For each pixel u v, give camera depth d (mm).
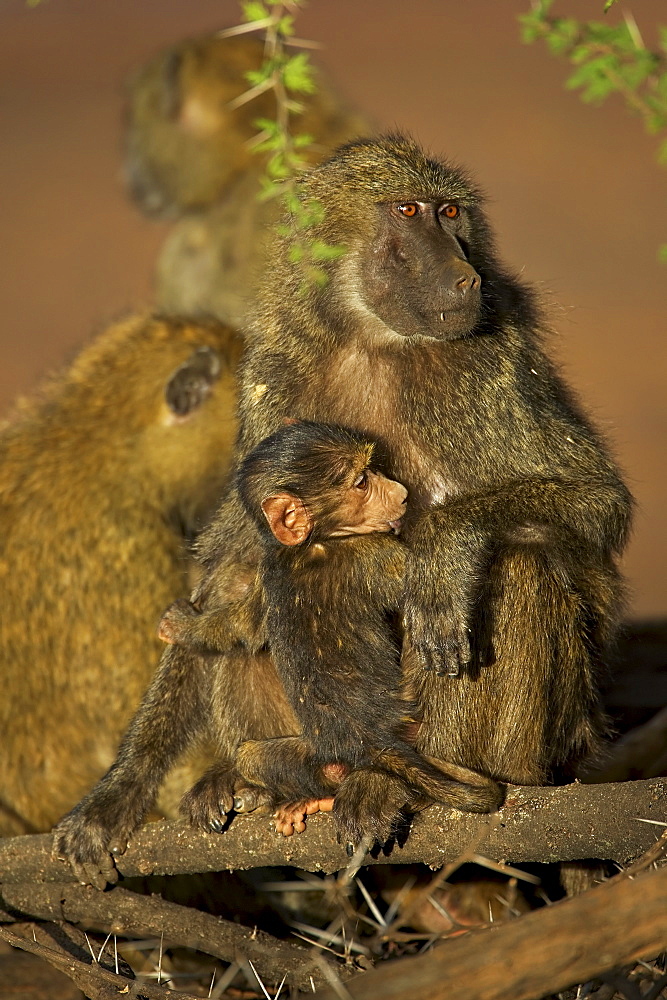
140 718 9695
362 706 8414
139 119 22781
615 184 51156
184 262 22438
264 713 9289
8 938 8508
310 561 8766
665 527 26875
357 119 22531
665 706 13273
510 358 9367
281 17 8469
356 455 8773
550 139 57094
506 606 8539
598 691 9367
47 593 11828
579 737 9219
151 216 23219
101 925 9828
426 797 7922
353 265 9398
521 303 9922
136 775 9352
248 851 8352
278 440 9031
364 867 9695
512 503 8812
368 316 9367
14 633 11758
